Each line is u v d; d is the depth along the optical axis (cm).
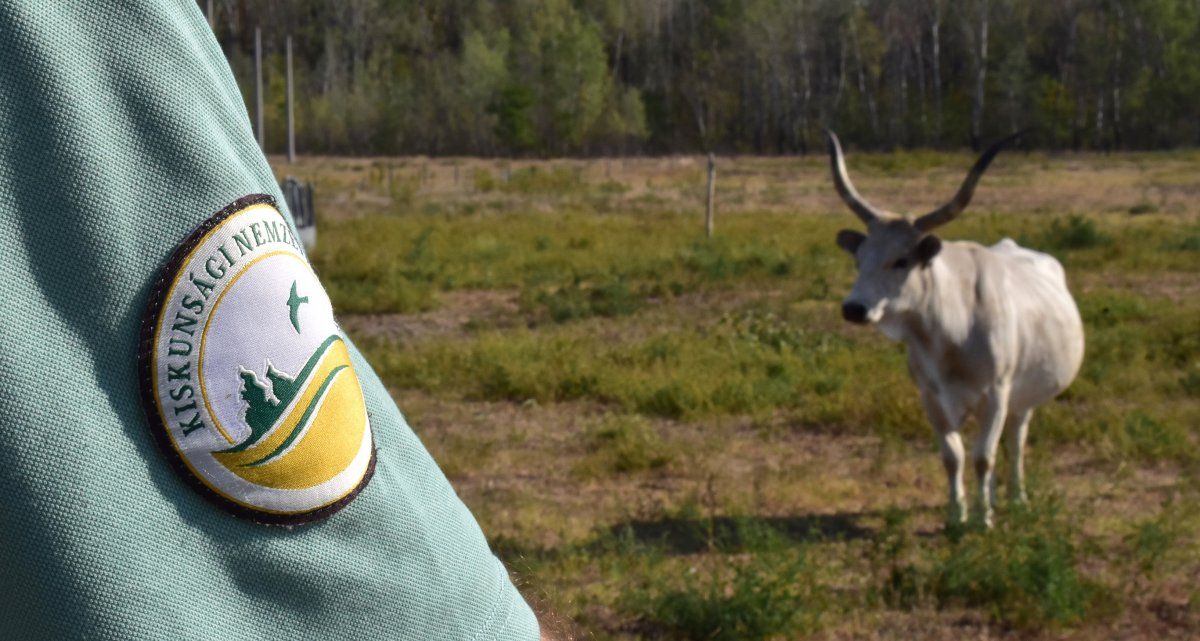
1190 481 698
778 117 7175
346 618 76
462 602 81
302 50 8731
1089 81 6341
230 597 73
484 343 1107
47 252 72
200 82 77
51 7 74
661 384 934
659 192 3638
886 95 6981
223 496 72
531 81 7369
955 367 618
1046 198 3158
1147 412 848
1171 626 522
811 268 1620
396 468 81
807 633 504
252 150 79
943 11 7094
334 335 76
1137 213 2609
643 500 703
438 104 7406
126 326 72
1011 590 531
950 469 634
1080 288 1470
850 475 752
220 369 71
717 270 1578
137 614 70
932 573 547
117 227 72
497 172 5125
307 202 1886
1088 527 644
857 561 581
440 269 1642
